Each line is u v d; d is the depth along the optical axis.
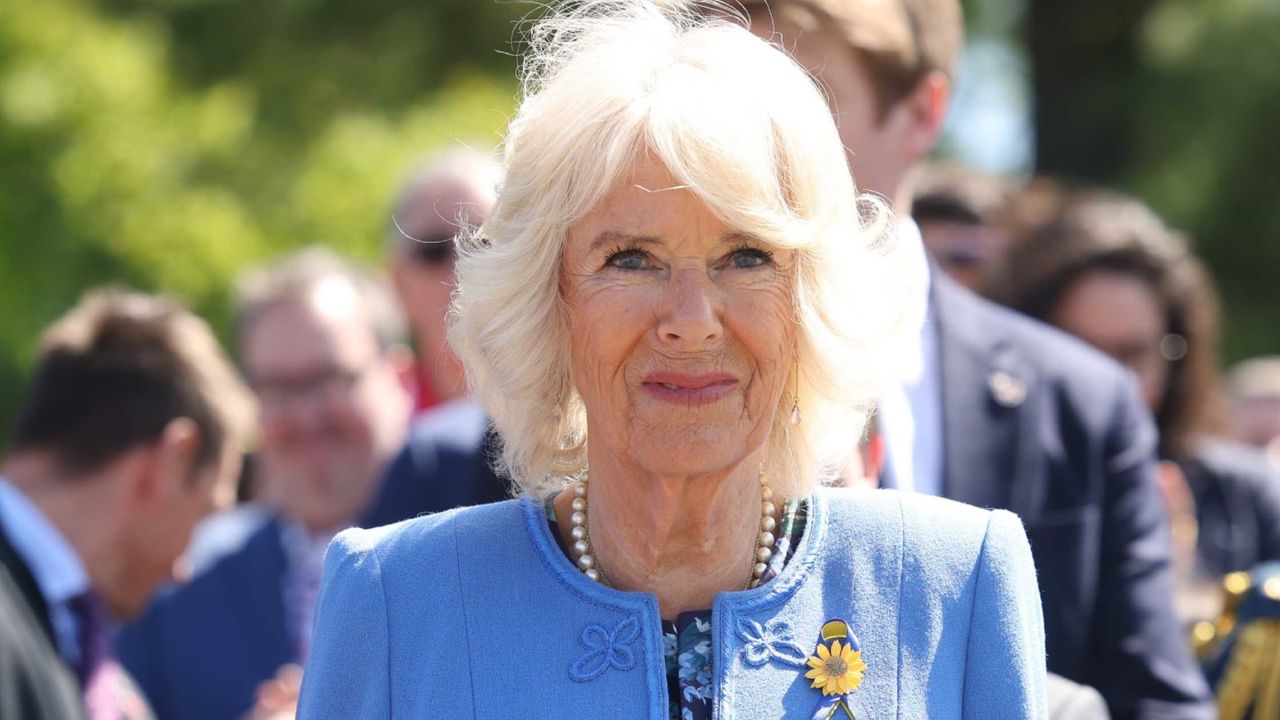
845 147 6.09
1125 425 6.74
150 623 9.46
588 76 4.29
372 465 10.30
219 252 21.27
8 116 21.47
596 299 4.26
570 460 4.67
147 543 7.91
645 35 4.36
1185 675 6.49
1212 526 10.50
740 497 4.52
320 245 21.62
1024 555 4.58
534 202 4.39
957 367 6.48
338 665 4.45
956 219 10.90
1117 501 6.61
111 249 21.50
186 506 7.99
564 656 4.38
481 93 23.62
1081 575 6.40
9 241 21.62
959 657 4.39
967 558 4.50
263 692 7.42
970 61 29.77
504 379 4.54
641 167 4.19
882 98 6.21
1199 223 28.36
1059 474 6.48
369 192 21.89
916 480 6.18
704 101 4.15
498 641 4.40
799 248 4.25
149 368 7.88
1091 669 6.54
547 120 4.34
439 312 10.27
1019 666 4.37
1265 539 10.62
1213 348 10.09
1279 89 27.69
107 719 7.15
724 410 4.25
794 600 4.43
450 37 25.33
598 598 4.42
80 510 7.66
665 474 4.28
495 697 4.34
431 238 10.18
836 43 6.04
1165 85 28.39
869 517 4.56
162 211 21.42
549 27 4.79
